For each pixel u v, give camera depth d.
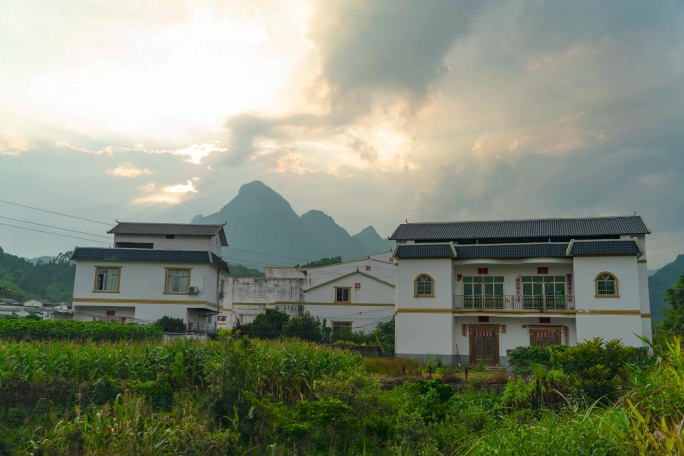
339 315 47.19
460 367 32.38
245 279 55.69
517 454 8.77
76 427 12.20
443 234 39.41
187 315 40.97
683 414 7.56
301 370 18.70
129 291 40.81
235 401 15.12
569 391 15.62
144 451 11.59
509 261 36.00
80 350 18.09
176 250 42.16
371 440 14.77
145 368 17.83
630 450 7.66
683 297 44.56
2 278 81.88
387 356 35.59
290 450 14.25
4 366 16.36
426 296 36.28
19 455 11.10
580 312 33.66
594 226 37.75
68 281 88.75
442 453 13.12
